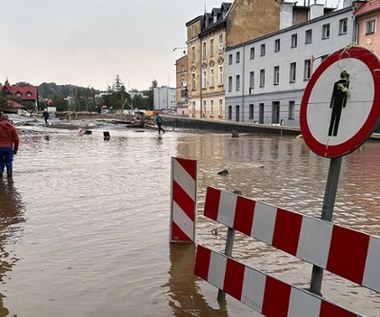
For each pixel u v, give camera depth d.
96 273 4.39
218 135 35.91
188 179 5.39
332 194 2.67
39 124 53.91
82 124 54.72
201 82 61.25
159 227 6.16
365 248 2.36
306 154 18.17
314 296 2.61
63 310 3.58
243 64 49.19
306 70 38.41
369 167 13.69
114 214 6.95
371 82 2.45
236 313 3.52
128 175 11.54
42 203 7.82
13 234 5.79
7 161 11.17
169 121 55.34
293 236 2.80
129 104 111.06
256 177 11.19
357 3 32.56
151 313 3.53
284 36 41.22
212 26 55.44
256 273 3.08
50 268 4.53
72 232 5.88
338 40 34.28
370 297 3.93
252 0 52.34
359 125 2.50
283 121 41.31
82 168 13.13
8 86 127.75
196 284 4.12
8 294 3.90
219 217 3.51
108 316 3.48
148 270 4.48
